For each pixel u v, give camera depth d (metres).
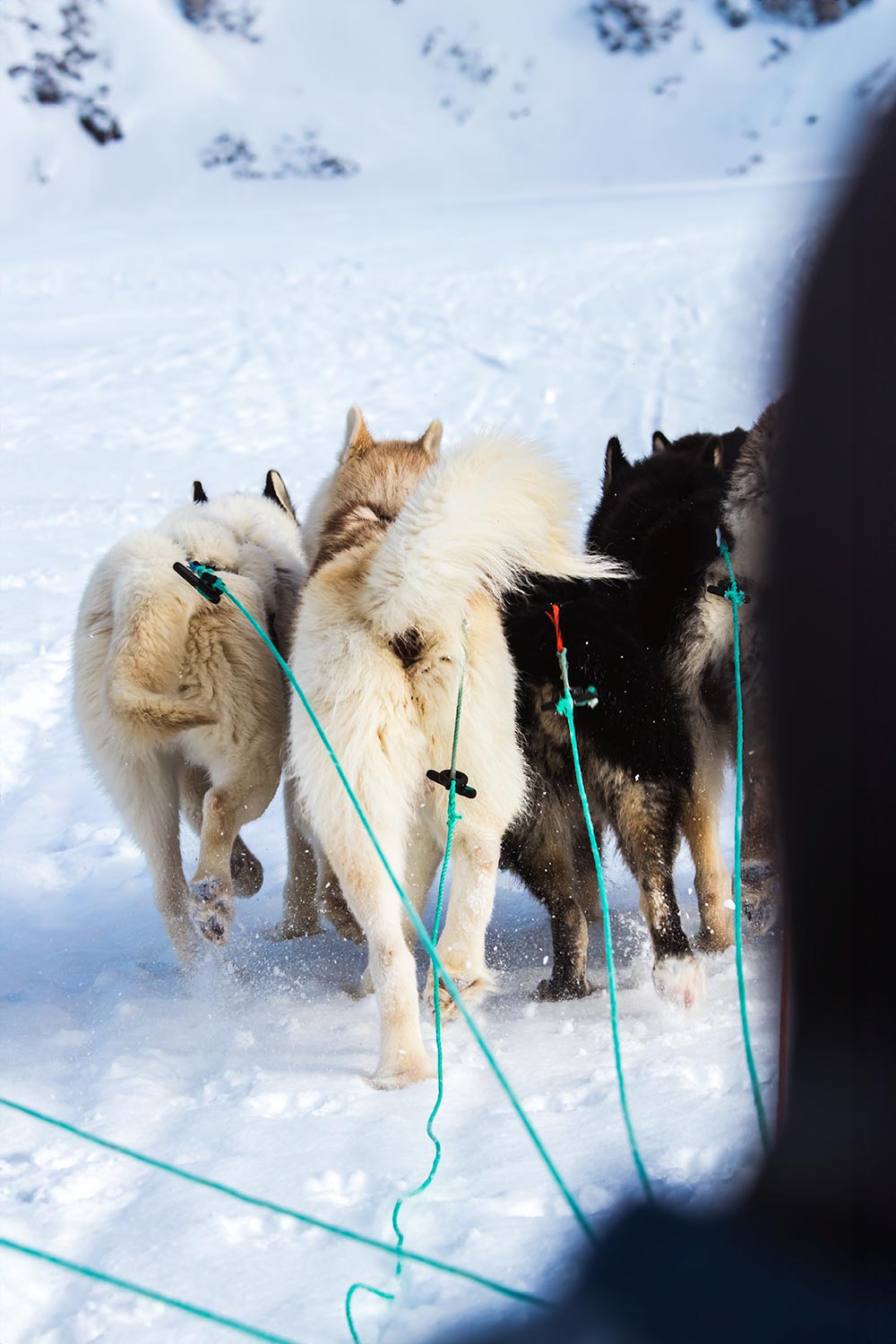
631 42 126.12
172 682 5.01
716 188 62.00
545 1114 3.45
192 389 22.28
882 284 1.07
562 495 4.25
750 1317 1.47
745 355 1.42
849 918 1.21
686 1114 3.27
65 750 8.55
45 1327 2.67
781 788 1.23
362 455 5.55
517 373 22.27
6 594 11.55
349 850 4.10
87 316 29.66
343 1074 3.94
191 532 5.39
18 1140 3.59
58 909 6.17
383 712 4.16
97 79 112.31
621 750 4.59
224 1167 3.28
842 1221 1.39
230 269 36.34
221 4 127.44
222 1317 2.58
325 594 4.31
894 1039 1.26
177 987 4.94
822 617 1.14
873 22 119.12
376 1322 2.53
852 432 1.10
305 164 108.06
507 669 4.45
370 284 32.50
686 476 5.94
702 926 5.02
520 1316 2.36
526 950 5.32
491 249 37.62
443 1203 2.97
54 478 16.41
